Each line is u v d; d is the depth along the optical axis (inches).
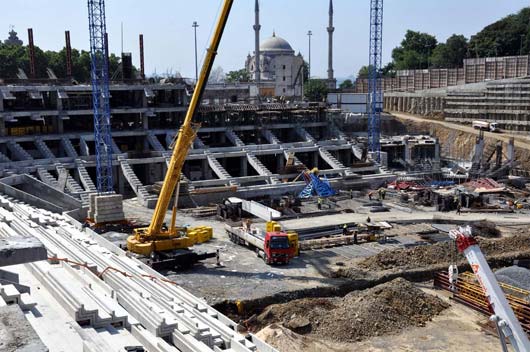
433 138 4318.4
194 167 3469.5
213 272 1784.0
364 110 5029.5
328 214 2628.0
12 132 3297.2
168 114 3954.2
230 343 957.8
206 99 5472.4
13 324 694.5
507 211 2677.2
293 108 4109.3
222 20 1621.6
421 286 1705.2
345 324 1357.0
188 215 2573.8
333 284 1680.6
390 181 3373.5
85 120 3745.1
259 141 3932.1
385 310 1414.9
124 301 1068.5
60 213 2358.5
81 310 909.2
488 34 6476.4
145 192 2812.5
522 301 1412.4
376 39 4146.2
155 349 854.5
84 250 1434.5
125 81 3730.3
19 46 5260.8
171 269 1795.0
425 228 2388.0
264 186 2979.8
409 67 7190.0
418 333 1365.7
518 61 5275.6
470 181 3304.6
